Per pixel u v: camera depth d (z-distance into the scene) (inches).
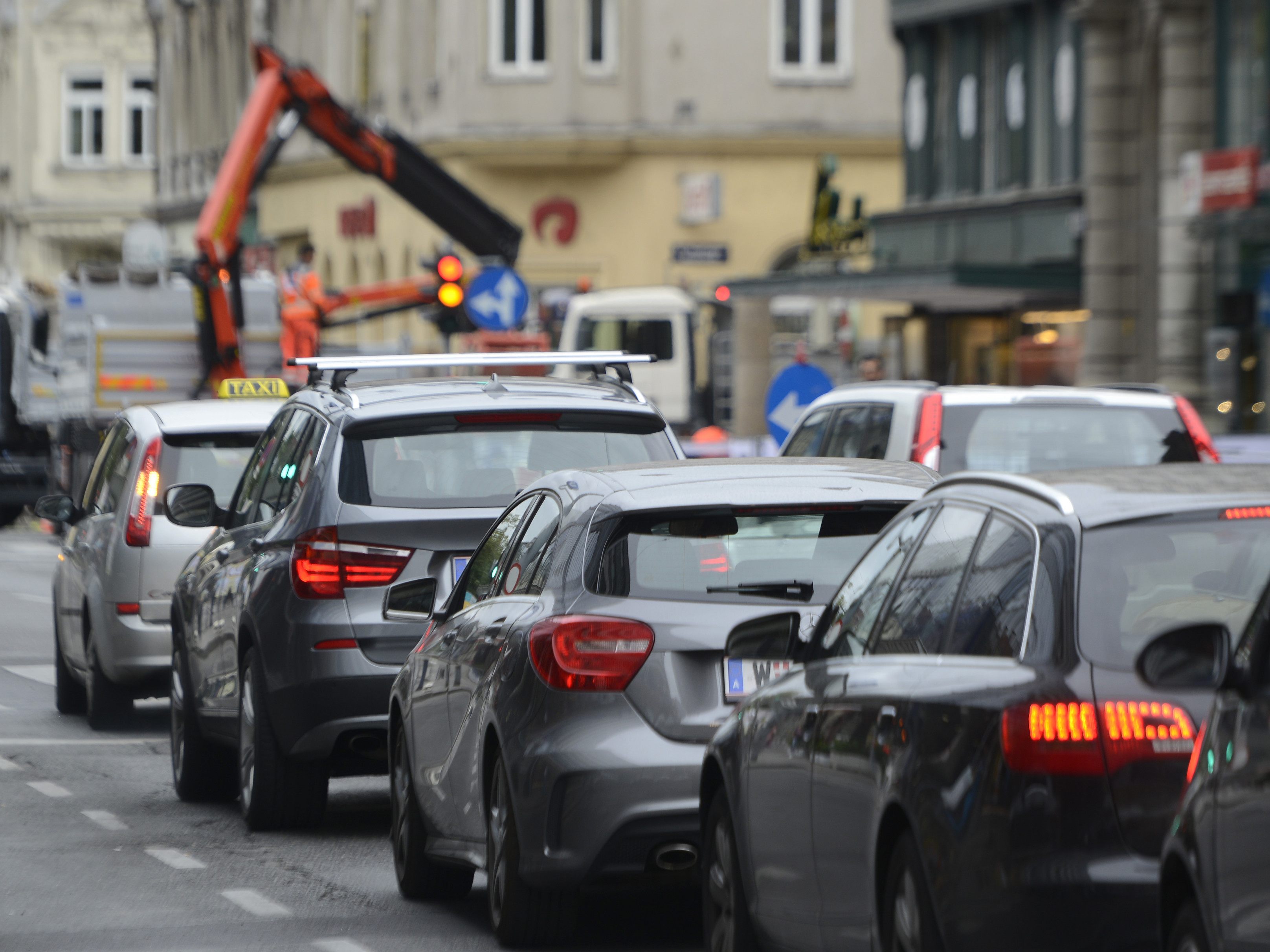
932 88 5492.1
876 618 896.3
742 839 973.2
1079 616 764.6
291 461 1523.1
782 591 1067.9
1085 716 743.1
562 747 1053.8
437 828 1227.2
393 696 1326.3
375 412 1423.5
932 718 793.6
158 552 1987.0
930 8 5393.7
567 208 6845.5
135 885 1330.0
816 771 884.6
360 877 1355.8
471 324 3577.8
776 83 6870.1
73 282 4795.8
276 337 4598.9
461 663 1184.8
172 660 1728.6
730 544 1080.2
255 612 1448.1
